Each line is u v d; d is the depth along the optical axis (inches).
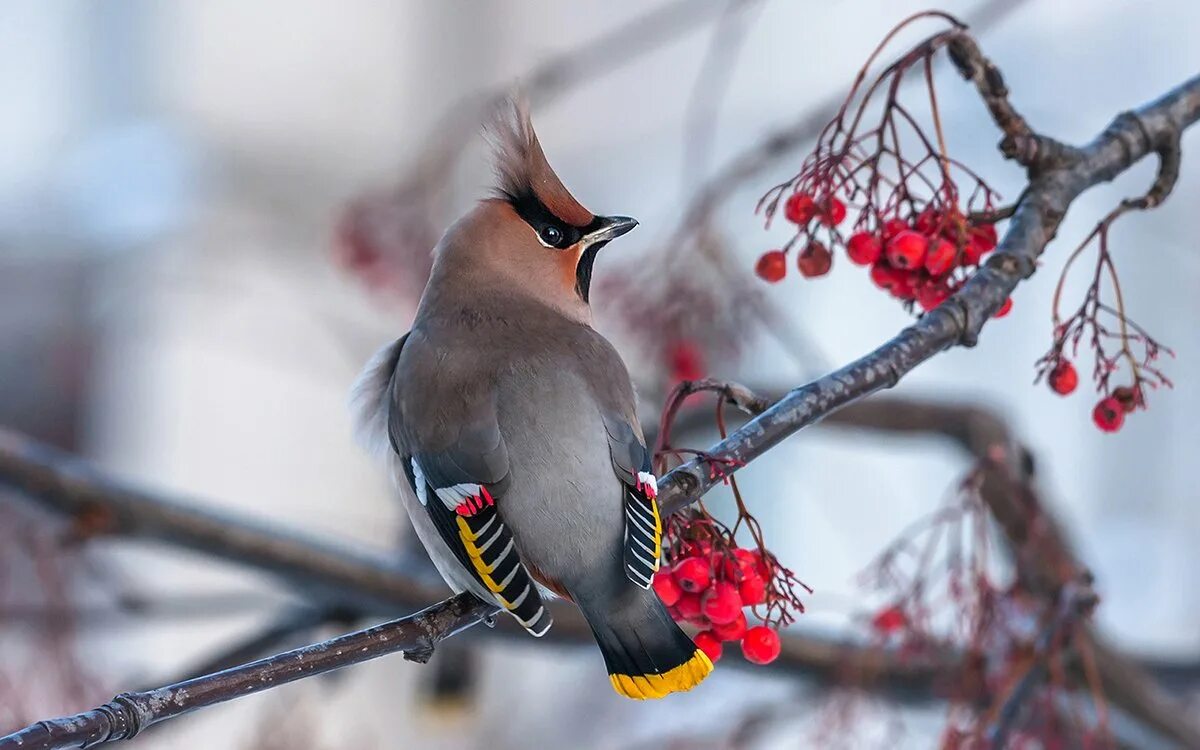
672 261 386.9
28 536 380.8
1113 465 595.5
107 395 594.6
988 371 599.5
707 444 425.1
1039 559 310.5
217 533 373.1
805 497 583.2
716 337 391.9
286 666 219.9
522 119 289.6
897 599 314.7
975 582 304.3
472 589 241.1
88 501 369.1
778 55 601.6
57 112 636.7
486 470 243.0
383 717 507.8
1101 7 592.7
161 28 617.3
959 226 251.9
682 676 226.1
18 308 610.2
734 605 227.6
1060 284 256.8
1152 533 588.4
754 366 471.8
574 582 235.6
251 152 588.4
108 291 589.0
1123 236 593.9
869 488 581.0
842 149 256.2
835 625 397.1
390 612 373.7
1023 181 502.6
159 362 566.3
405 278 439.5
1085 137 573.9
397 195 439.8
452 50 601.0
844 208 257.3
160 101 618.8
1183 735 374.3
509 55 601.9
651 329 390.0
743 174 373.1
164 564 525.3
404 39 598.9
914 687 339.9
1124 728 377.4
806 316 571.8
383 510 544.4
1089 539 588.4
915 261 250.4
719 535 234.8
